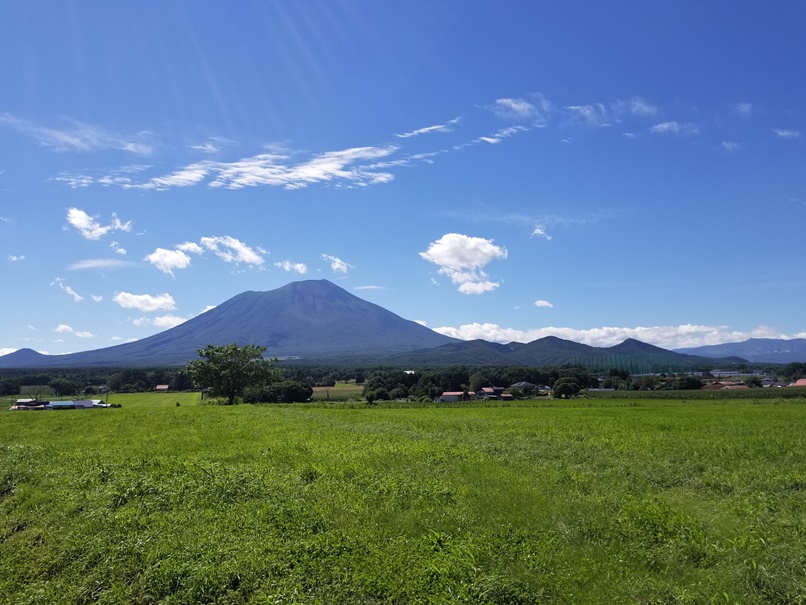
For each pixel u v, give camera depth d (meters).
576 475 15.57
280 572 8.72
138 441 23.98
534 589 8.10
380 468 16.20
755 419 35.41
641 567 8.95
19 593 8.27
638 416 38.97
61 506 12.53
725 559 9.00
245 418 36.28
